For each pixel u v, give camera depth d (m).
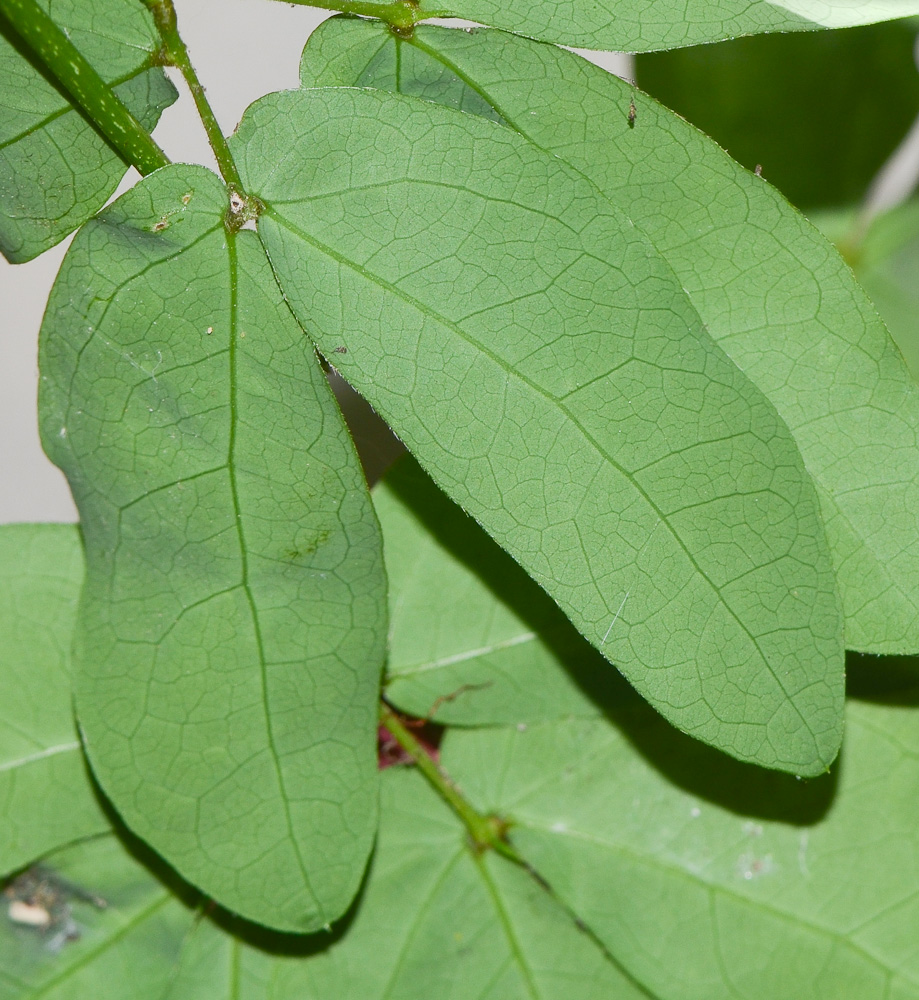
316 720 0.24
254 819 0.24
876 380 0.24
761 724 0.23
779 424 0.23
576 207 0.23
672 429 0.23
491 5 0.24
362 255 0.23
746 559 0.23
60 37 0.23
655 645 0.23
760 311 0.24
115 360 0.23
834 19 0.23
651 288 0.23
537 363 0.23
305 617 0.24
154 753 0.23
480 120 0.23
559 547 0.23
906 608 0.23
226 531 0.23
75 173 0.24
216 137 0.23
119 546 0.23
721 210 0.24
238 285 0.23
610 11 0.24
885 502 0.23
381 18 0.24
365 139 0.23
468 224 0.23
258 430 0.23
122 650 0.23
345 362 0.23
